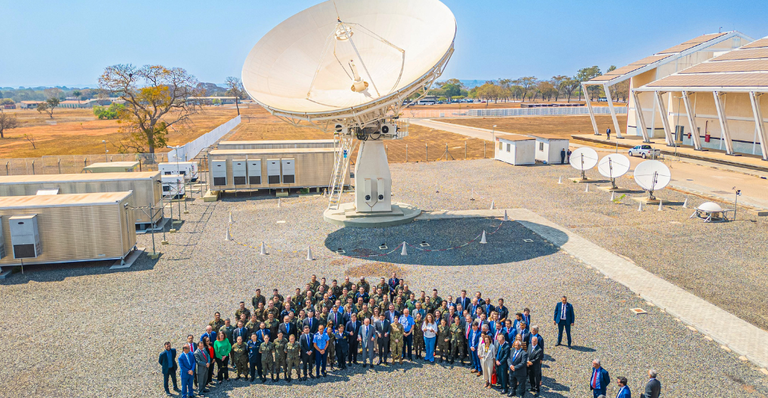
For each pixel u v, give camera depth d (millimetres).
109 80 65250
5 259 25484
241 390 15758
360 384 16000
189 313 20969
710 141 64688
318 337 16172
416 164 60594
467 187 46094
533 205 38969
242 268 26344
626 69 78125
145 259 27797
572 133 94688
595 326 19516
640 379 15875
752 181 46094
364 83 31781
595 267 25859
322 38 33844
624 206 38344
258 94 30672
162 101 69000
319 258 27938
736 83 53750
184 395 15023
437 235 31734
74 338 18875
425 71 27297
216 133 90125
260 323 17000
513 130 102500
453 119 139000
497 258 27531
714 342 18266
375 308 17391
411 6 32719
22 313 21078
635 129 80375
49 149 83062
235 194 44719
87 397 15297
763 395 15062
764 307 21328
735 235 30969
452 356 17328
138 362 17234
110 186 33156
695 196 40875
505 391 15359
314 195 43500
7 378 16250
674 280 24312
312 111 28781
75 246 26297
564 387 15492
